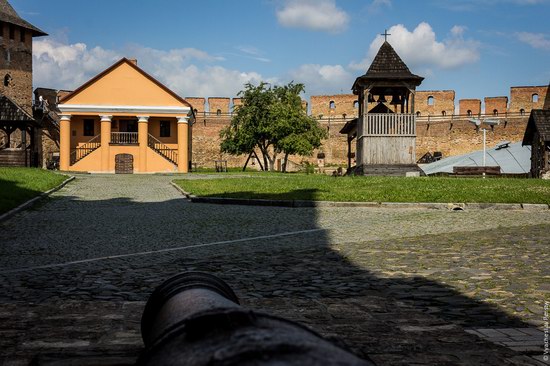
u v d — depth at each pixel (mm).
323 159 64875
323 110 65625
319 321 5078
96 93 44000
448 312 5418
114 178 32312
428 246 9477
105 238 10797
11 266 8031
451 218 13680
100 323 5008
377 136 31562
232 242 10211
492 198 16938
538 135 34219
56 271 7652
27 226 12625
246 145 48562
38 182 23391
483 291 6254
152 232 11617
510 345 4387
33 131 36562
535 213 14789
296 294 6219
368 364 1618
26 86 51000
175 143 47125
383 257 8508
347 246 9633
